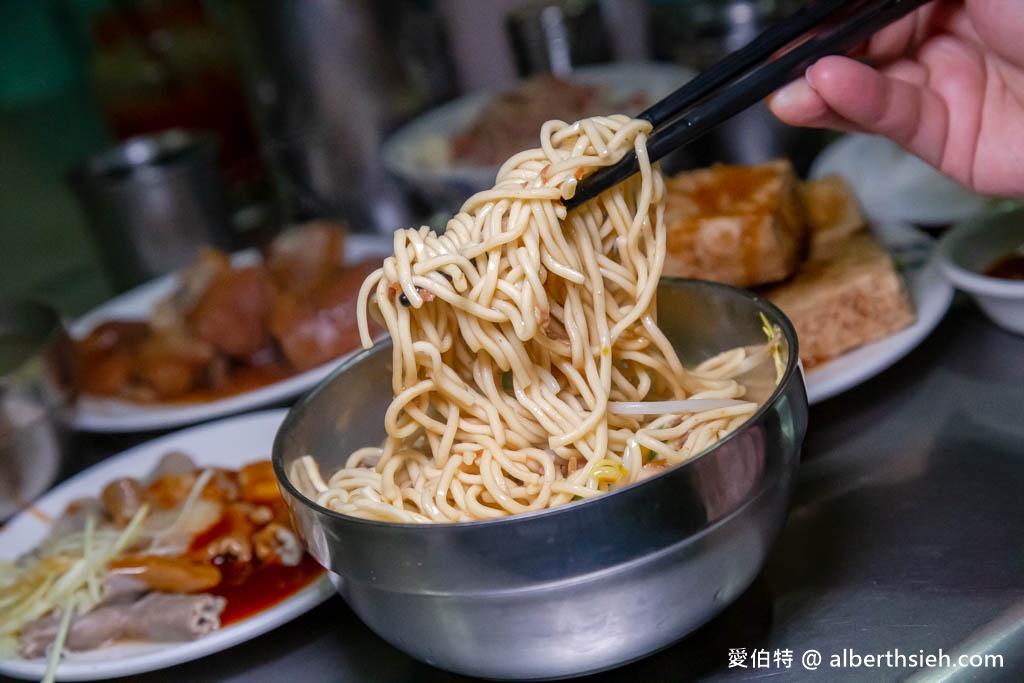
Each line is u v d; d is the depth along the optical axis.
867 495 0.51
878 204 0.68
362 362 0.48
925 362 0.57
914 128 0.53
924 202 0.67
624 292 0.47
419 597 0.42
